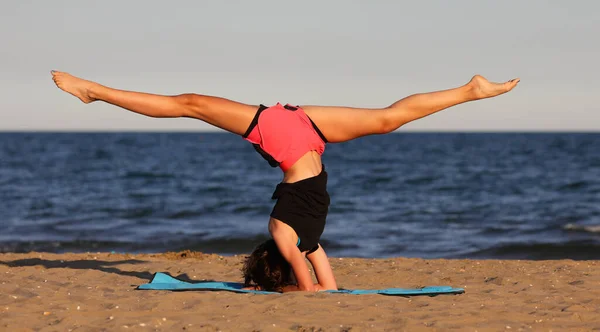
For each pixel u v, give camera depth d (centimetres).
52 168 5212
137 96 668
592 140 14800
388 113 668
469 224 2280
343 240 1933
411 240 1931
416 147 10769
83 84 665
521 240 1895
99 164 5828
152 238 1895
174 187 3769
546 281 854
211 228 2150
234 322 581
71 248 1714
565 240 1878
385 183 4069
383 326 568
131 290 759
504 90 656
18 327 570
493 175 4559
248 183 4091
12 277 863
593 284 823
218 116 674
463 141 14650
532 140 15175
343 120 680
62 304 664
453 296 716
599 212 2584
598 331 558
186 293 721
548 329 562
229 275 972
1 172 4728
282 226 691
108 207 2764
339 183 4097
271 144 680
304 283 714
